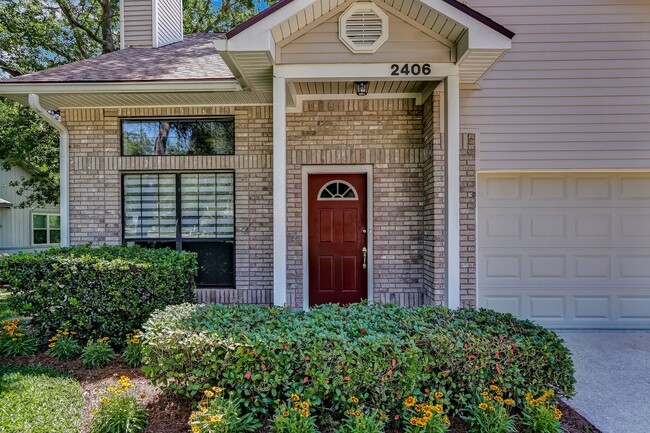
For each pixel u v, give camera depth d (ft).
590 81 16.58
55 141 36.60
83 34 39.73
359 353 8.37
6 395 9.51
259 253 17.70
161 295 12.80
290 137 17.38
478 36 11.88
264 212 17.69
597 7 16.55
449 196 13.43
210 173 18.20
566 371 9.09
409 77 13.07
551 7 16.58
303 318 10.21
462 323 9.96
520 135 16.61
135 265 12.61
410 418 8.03
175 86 15.42
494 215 17.26
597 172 17.13
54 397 9.50
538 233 17.20
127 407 8.38
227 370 8.52
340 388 8.40
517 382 8.77
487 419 8.04
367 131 17.30
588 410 10.00
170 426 8.51
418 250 17.24
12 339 12.55
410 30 12.96
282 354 8.40
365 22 12.90
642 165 16.48
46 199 39.11
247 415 8.13
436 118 15.67
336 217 18.03
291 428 7.63
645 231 17.13
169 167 17.72
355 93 16.67
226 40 11.80
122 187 18.12
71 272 12.60
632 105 16.53
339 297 17.95
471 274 16.49
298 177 17.42
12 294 13.32
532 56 16.60
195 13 43.14
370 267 17.46
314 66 12.98
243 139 17.72
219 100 17.13
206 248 18.22
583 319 17.11
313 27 12.96
